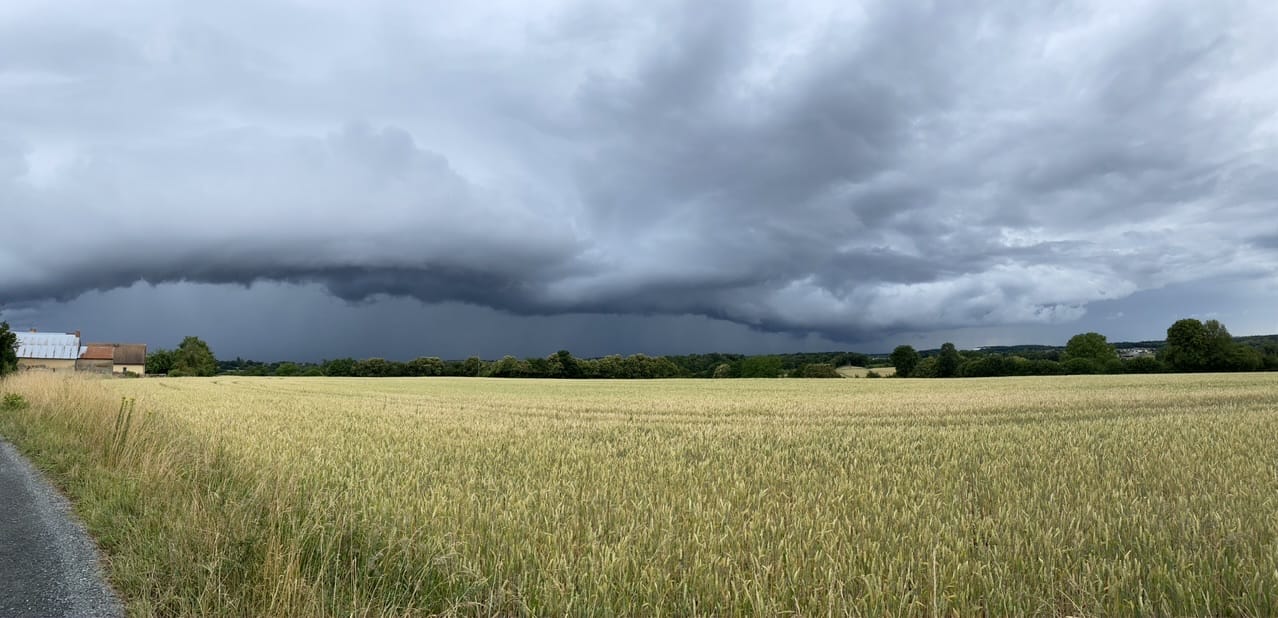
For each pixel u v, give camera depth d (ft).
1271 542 21.12
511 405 102.27
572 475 35.14
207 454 33.63
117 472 32.78
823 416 80.02
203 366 409.08
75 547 22.95
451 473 34.81
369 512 24.86
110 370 360.48
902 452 45.37
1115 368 342.03
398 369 419.74
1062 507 26.73
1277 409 79.71
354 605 16.15
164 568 19.38
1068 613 16.98
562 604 16.75
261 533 19.95
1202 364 315.78
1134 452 44.16
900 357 377.71
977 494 30.17
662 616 16.63
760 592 16.90
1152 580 18.34
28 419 60.13
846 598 17.15
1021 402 99.71
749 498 28.48
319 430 59.06
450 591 18.08
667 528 23.03
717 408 94.43
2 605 17.71
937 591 17.53
